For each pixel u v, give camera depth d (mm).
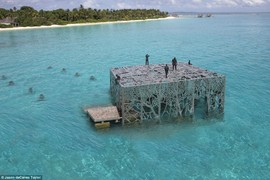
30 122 39781
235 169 28672
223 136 34875
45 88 54562
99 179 27375
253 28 181750
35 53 93500
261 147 32438
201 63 74625
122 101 36500
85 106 44281
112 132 36062
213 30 171000
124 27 195875
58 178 27562
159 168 28906
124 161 30125
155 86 37406
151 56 86250
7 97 49625
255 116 40344
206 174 27953
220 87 40500
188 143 33406
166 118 39406
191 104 39719
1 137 35531
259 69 65938
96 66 73125
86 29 179000
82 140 34406
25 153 31859
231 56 82625
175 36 139500
